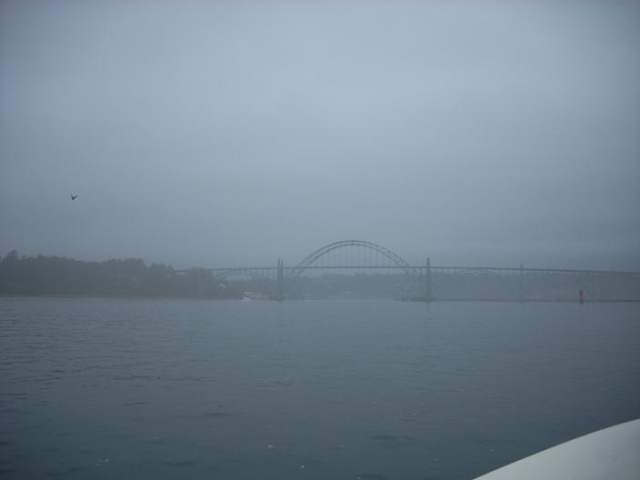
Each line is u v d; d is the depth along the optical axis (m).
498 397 15.55
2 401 14.80
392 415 13.33
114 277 109.25
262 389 16.56
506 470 5.36
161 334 38.12
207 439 11.31
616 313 93.38
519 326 53.19
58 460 10.06
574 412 13.79
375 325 52.22
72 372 19.91
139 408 13.97
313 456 10.31
